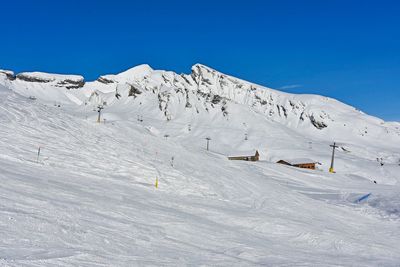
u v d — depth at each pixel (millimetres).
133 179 23297
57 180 17375
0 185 12656
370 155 168375
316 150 148500
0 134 23328
